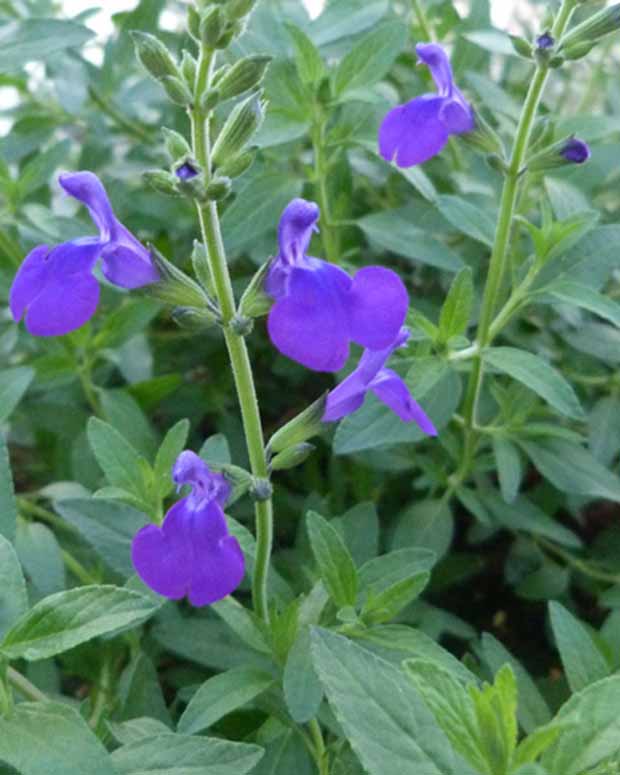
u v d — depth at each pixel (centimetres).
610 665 17
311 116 21
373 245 25
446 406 19
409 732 11
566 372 23
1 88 31
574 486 20
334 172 24
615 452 22
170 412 26
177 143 13
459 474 22
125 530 18
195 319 14
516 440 21
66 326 13
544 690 20
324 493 25
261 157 25
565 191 21
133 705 17
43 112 29
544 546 24
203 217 13
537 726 16
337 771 15
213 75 13
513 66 28
